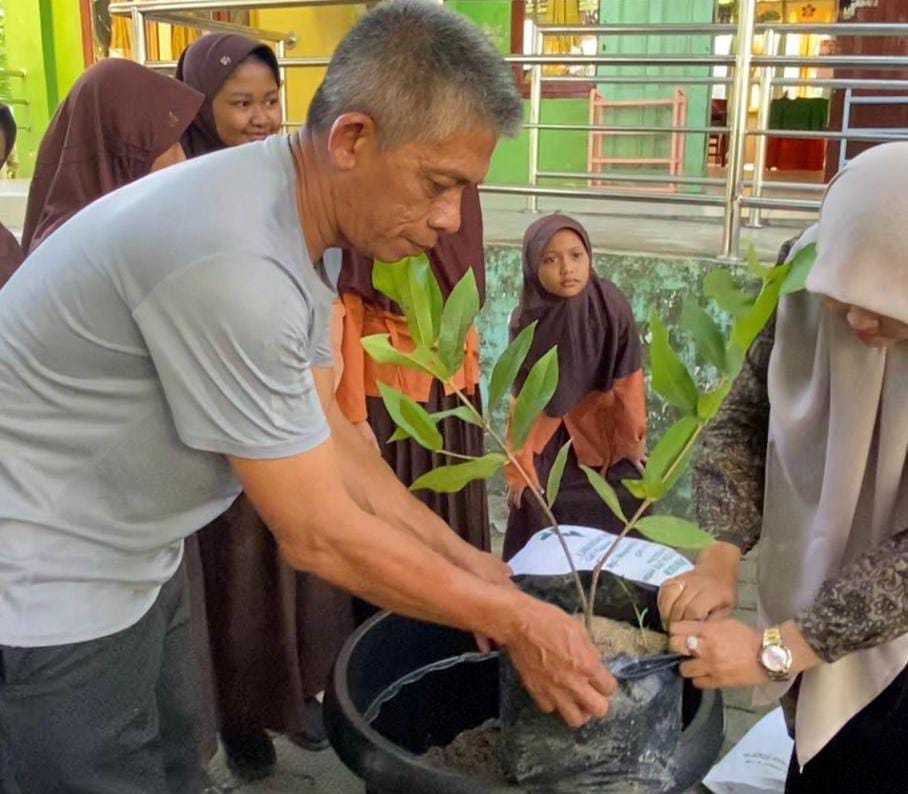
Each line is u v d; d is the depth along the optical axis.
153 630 1.19
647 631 1.11
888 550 1.08
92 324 0.95
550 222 2.06
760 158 3.79
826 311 1.13
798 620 1.08
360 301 1.78
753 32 2.70
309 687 1.86
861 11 5.41
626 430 2.18
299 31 6.44
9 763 1.08
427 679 1.24
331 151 0.91
